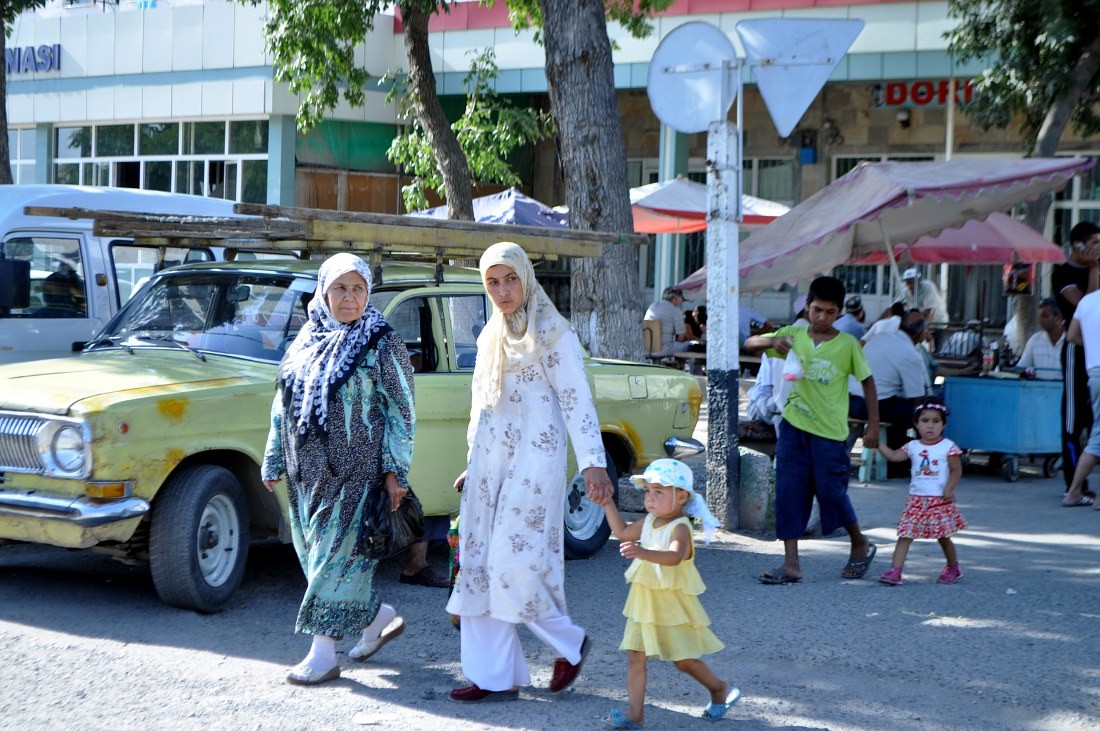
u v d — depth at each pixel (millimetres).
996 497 11273
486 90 19703
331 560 5363
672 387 9117
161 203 11539
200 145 24094
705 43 9320
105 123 25281
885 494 11320
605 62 11656
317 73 16969
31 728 4852
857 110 23922
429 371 7598
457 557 5461
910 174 12516
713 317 9492
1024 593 7461
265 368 7125
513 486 5141
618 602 7211
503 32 23094
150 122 24672
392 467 5430
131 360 7125
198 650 5984
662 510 4949
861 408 11883
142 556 6809
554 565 5219
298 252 8250
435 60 23688
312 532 5395
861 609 7027
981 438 12336
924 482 7617
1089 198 22750
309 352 5484
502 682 5281
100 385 6535
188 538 6438
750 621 6738
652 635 4914
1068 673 5848
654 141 25922
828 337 7680
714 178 9398
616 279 11672
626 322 11711
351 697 5309
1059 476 12812
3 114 16125
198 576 6520
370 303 7289
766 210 19656
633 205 18219
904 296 13352
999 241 16328
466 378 7645
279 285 7516
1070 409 10945
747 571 8086
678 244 23094
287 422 5453
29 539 6375
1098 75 17156
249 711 5094
